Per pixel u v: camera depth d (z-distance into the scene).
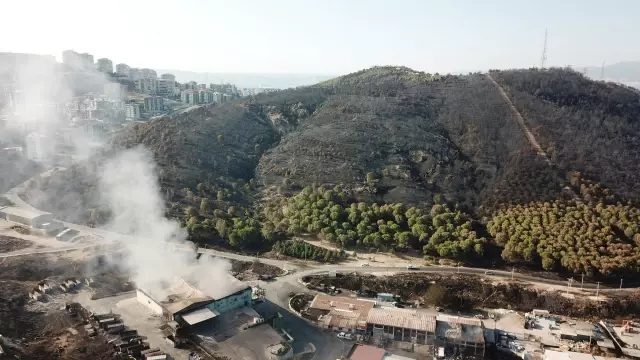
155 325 105.00
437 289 124.88
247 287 114.31
